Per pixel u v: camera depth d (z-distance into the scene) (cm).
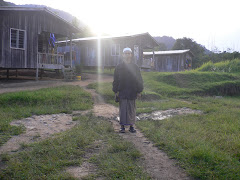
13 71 1936
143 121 596
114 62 2067
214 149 361
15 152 364
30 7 1354
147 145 410
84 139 416
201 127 521
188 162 321
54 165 307
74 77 1558
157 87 1336
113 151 366
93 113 698
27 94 830
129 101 494
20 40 1387
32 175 277
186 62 3116
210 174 281
